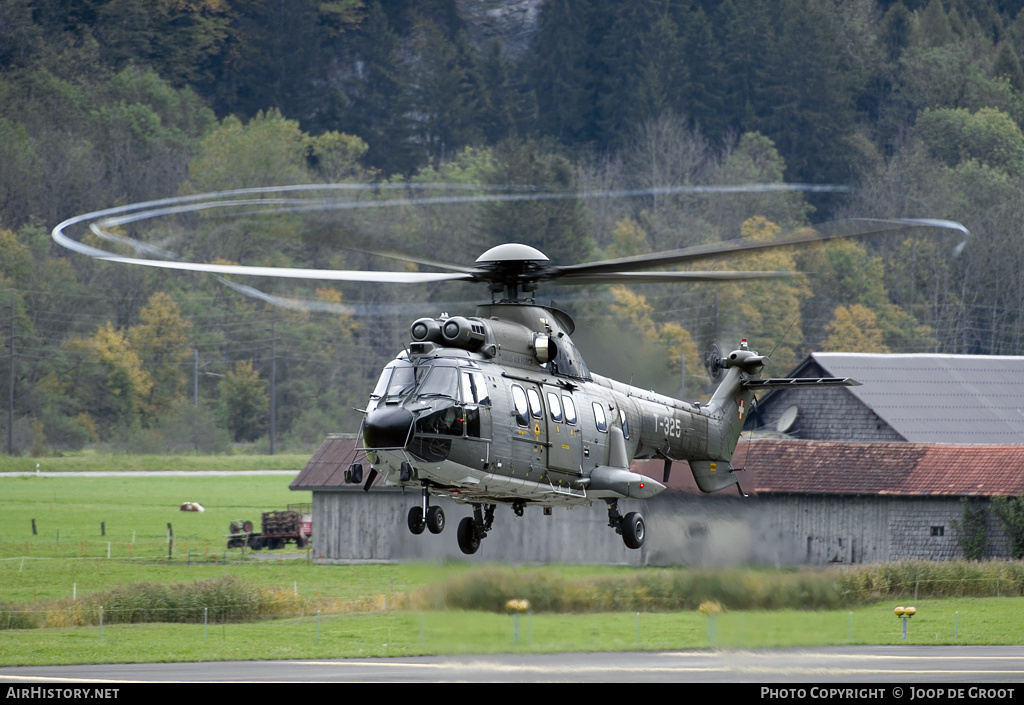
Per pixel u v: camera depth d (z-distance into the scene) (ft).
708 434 411.34
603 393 356.59
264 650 411.75
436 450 302.04
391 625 458.50
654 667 365.61
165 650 411.95
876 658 387.96
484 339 318.65
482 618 470.39
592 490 341.62
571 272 319.06
